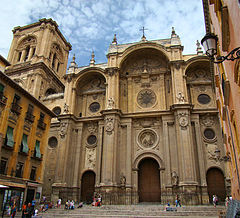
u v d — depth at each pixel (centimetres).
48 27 5194
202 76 3769
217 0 1045
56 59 5459
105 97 3959
